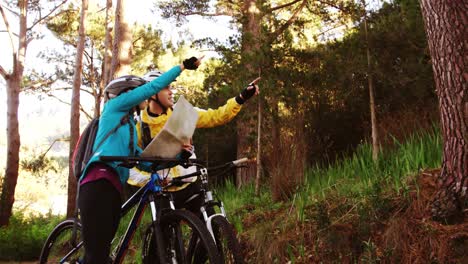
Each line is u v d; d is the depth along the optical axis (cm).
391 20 791
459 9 462
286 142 759
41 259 430
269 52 813
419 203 487
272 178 740
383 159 659
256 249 583
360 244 495
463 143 460
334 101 880
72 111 1590
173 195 399
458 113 462
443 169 483
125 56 1187
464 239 433
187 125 333
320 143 830
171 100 403
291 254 527
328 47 897
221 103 1190
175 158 340
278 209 667
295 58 845
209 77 1140
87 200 319
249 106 853
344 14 1101
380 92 864
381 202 510
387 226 491
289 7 1584
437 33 479
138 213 353
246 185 966
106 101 344
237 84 840
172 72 331
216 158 1344
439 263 433
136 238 809
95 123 342
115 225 336
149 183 347
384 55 791
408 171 562
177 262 333
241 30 912
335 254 504
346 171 700
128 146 336
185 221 323
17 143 1683
